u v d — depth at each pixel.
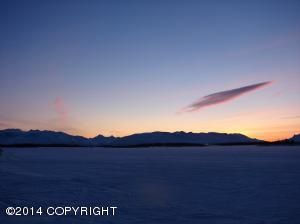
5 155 74.50
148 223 11.50
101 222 11.62
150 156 73.62
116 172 31.05
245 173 29.23
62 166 39.75
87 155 80.88
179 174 28.75
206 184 21.69
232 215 12.67
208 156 71.88
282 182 22.31
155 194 17.66
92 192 18.30
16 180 23.95
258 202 15.23
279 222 11.65
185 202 15.27
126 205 14.48
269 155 75.12
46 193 17.86
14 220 11.88
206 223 11.48
